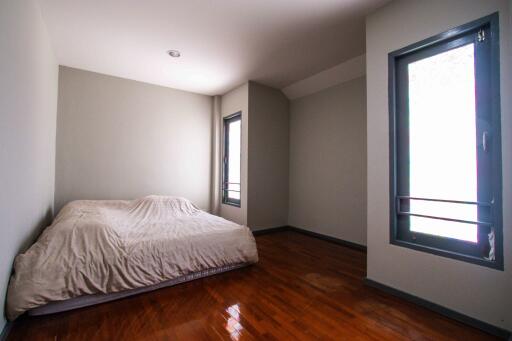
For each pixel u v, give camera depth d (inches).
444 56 76.0
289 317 71.3
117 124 155.5
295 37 108.4
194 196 182.7
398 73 86.0
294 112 179.6
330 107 154.6
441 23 73.7
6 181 58.7
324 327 66.7
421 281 77.2
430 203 78.2
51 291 67.8
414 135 82.4
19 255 68.7
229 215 178.2
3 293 59.6
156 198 147.9
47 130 110.7
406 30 81.4
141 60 131.6
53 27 101.0
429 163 79.0
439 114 76.9
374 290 87.6
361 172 137.3
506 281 62.1
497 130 63.8
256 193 165.3
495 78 64.2
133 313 72.6
